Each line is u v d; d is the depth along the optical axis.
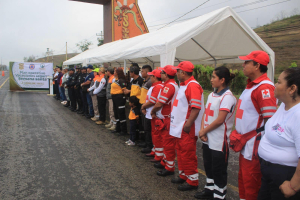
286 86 1.51
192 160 2.91
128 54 5.84
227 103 2.29
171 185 3.09
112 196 2.75
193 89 2.74
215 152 2.41
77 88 7.76
